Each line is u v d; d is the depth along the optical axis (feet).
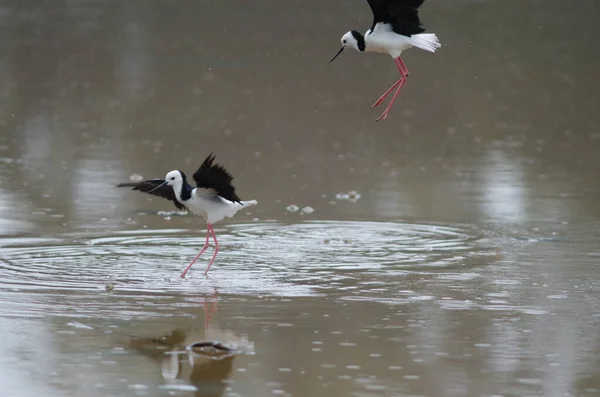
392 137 66.74
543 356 27.86
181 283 35.32
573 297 33.99
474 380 25.93
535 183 55.36
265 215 47.67
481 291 34.73
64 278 35.63
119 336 29.14
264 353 27.81
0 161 57.82
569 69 87.51
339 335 29.48
